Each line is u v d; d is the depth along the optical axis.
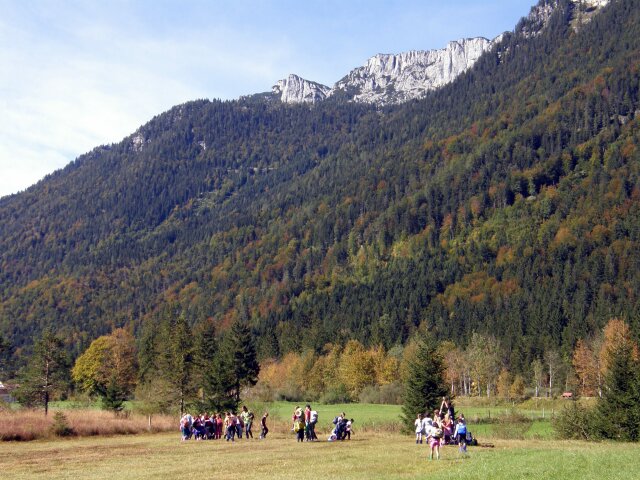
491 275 195.00
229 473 30.02
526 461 29.20
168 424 63.78
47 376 78.00
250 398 99.88
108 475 30.48
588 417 50.91
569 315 155.50
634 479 23.14
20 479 29.88
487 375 116.94
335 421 49.31
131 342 149.62
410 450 39.50
